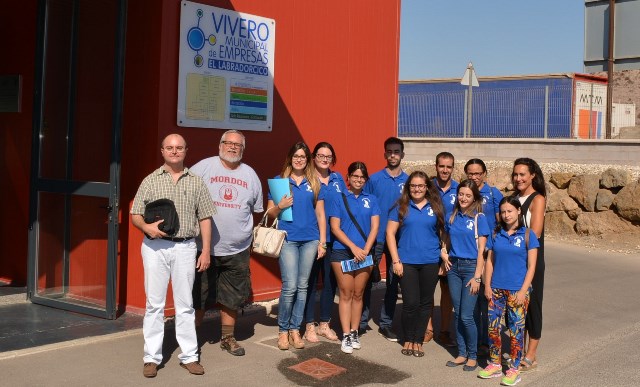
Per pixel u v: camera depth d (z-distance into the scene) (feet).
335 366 19.85
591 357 21.66
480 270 19.70
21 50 26.91
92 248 23.38
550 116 70.59
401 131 74.74
